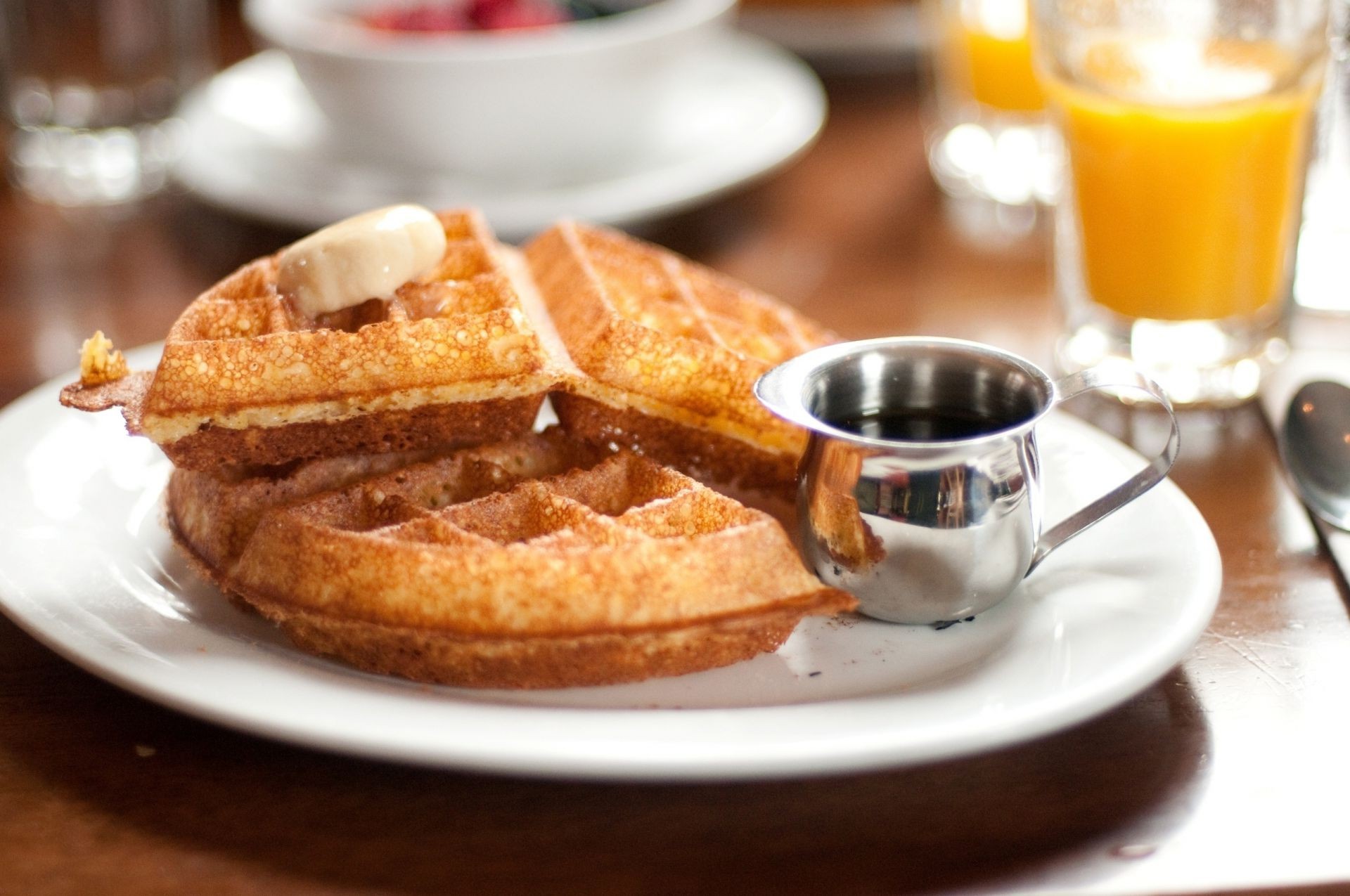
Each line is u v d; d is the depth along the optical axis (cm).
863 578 73
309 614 71
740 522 72
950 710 68
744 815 68
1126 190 85
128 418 73
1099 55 85
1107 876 67
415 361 73
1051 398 72
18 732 71
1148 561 74
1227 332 86
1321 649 74
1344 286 94
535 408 75
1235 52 84
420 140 99
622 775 67
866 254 100
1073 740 70
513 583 70
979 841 68
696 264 99
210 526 74
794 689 71
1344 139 93
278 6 104
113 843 68
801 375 73
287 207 97
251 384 73
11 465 79
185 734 71
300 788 69
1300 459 80
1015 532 72
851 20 139
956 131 106
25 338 93
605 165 102
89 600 73
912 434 74
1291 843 67
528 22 103
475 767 67
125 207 106
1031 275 98
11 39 108
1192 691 72
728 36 124
